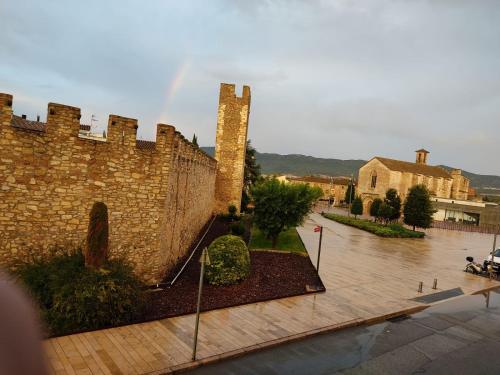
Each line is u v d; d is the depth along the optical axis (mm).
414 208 47781
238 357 10586
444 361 11719
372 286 19469
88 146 13336
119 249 14469
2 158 11680
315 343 12070
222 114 45250
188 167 20922
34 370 913
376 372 10539
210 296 14992
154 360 9711
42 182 12461
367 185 78375
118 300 11359
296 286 17812
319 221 50750
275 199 26984
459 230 62750
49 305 10938
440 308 17250
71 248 12789
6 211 11883
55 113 12562
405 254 31281
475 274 25844
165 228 16156
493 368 11562
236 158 45500
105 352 9820
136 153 14555
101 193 13781
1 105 11523
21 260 11742
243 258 17094
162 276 16250
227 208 45438
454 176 94000
